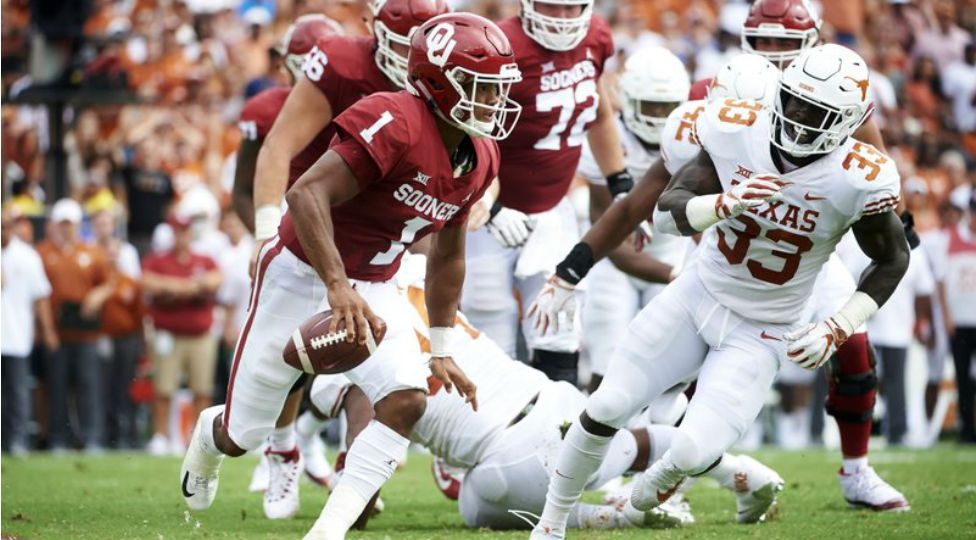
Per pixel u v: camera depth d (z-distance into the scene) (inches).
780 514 717.9
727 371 559.5
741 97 682.2
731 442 558.9
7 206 1332.4
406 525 680.4
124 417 1312.7
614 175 822.5
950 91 1733.5
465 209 558.3
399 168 522.9
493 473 634.8
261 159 686.5
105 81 1326.3
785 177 539.2
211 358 1298.0
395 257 556.7
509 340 832.3
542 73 791.7
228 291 1311.5
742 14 1630.2
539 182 812.0
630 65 810.2
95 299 1278.3
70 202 1283.2
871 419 742.5
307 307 556.7
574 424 556.1
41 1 1309.1
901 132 1608.0
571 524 652.7
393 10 666.2
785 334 569.0
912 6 1769.2
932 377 1391.5
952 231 1370.6
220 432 597.0
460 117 524.7
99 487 870.4
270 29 1644.9
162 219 1437.0
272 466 722.8
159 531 636.7
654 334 563.2
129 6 1631.4
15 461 1097.4
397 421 536.4
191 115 1533.0
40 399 1315.2
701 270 570.6
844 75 521.0
